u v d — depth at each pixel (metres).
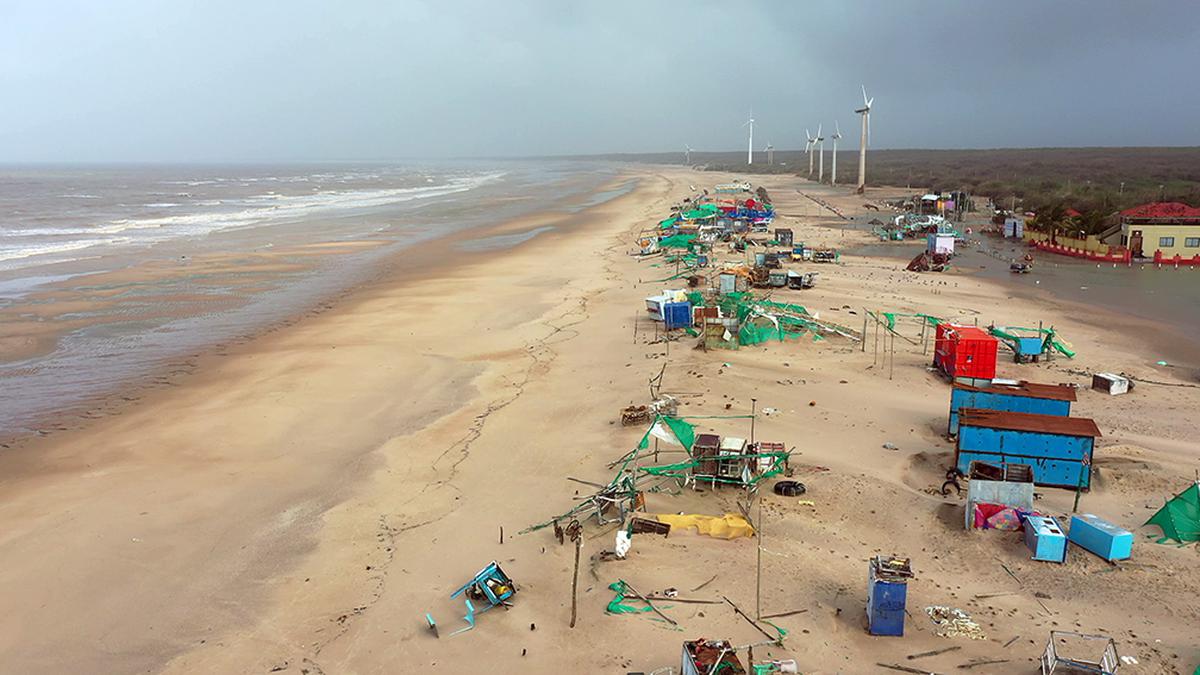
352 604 17.75
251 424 28.75
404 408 30.39
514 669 15.34
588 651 15.77
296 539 20.72
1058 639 15.84
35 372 34.94
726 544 19.81
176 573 19.20
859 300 47.16
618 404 29.61
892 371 33.28
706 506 21.88
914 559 19.14
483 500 22.56
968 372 31.19
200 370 35.25
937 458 24.73
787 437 26.30
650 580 18.20
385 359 36.59
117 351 38.16
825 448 25.52
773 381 31.77
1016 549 19.30
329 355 37.34
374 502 22.67
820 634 16.16
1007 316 43.91
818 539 20.05
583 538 20.17
